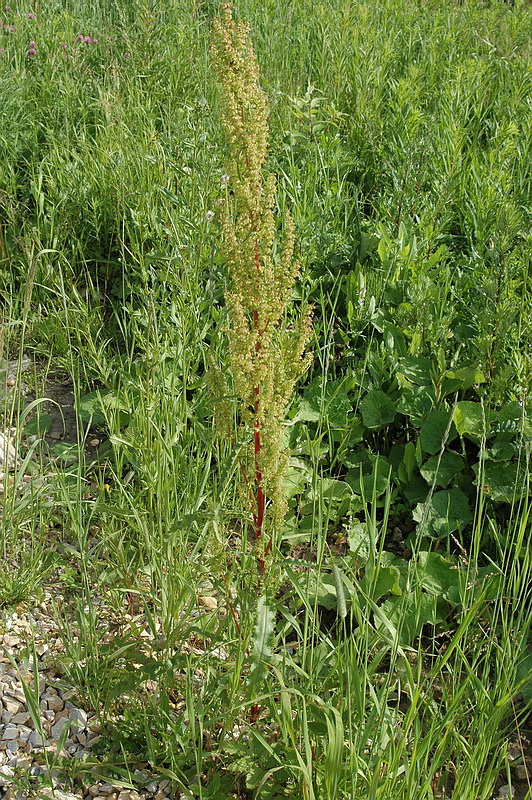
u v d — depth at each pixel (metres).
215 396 2.61
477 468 3.70
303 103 6.23
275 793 2.57
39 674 2.96
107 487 3.51
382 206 5.26
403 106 6.22
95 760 2.65
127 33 7.04
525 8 9.11
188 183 4.82
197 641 3.18
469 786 2.40
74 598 3.29
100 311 5.06
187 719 2.80
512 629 3.13
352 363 4.45
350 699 2.36
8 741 2.72
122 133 5.57
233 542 3.62
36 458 4.08
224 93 2.37
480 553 3.62
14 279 5.27
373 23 8.48
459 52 7.96
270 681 2.72
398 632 2.54
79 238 5.36
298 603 2.93
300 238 4.80
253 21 8.09
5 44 7.28
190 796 2.47
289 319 4.43
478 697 2.63
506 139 5.77
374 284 4.68
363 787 2.43
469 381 4.03
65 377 4.71
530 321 4.18
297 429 4.02
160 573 2.93
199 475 3.59
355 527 3.64
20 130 6.12
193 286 4.20
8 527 3.43
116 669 2.87
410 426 4.22
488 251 4.36
